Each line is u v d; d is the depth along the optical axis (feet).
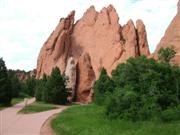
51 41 446.60
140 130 91.81
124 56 392.68
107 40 419.13
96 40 431.02
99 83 215.10
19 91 385.91
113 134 89.10
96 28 440.04
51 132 104.22
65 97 279.08
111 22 430.20
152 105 120.88
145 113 119.24
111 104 126.41
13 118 144.87
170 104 129.18
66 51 434.30
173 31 259.19
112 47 407.64
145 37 402.93
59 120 130.41
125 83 142.10
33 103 267.39
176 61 219.61
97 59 414.82
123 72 146.41
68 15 460.96
